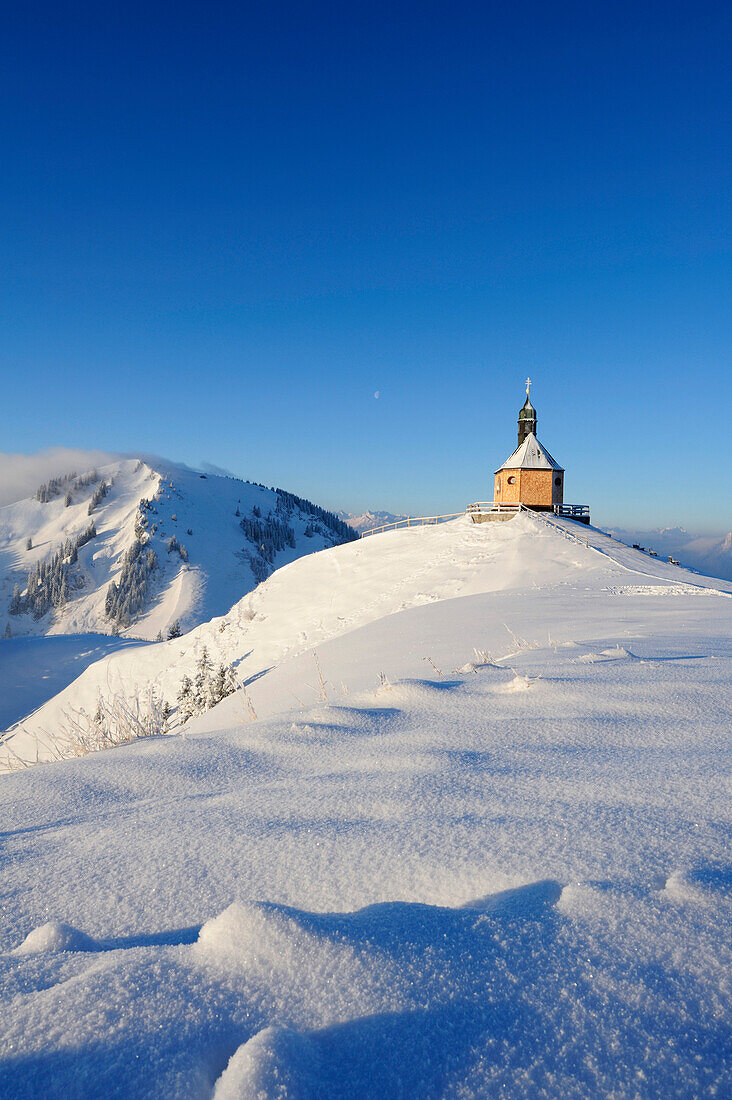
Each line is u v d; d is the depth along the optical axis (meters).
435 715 4.72
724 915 1.58
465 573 37.25
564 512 54.31
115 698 8.17
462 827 2.42
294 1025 1.26
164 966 1.45
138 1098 1.03
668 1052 1.15
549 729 4.02
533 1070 1.12
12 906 2.06
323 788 3.17
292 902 1.96
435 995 1.33
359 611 36.91
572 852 2.09
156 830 2.73
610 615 13.40
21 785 3.80
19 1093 1.04
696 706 4.34
